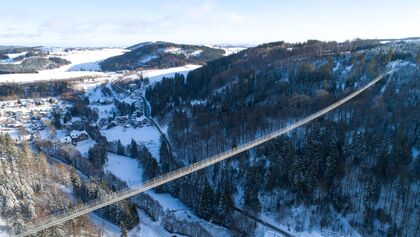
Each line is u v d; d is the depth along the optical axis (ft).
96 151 595.06
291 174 447.01
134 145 633.61
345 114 538.47
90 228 387.55
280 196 450.30
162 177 398.62
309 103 573.33
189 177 492.13
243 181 477.77
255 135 551.59
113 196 368.89
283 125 551.59
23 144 561.02
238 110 649.61
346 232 408.67
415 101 523.29
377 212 411.34
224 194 439.63
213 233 420.77
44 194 424.87
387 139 439.22
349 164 450.71
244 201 454.81
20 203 383.86
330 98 572.10
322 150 449.06
